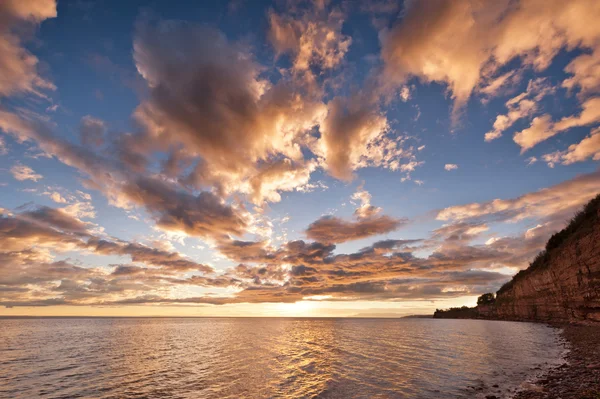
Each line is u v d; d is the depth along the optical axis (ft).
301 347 143.43
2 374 86.99
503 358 92.27
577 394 48.01
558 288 194.18
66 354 126.11
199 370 89.45
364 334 220.43
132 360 109.19
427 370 80.53
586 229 164.25
